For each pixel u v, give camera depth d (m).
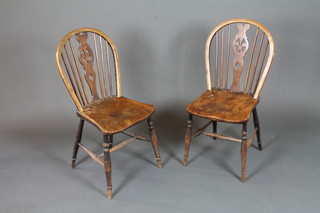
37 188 2.19
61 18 2.77
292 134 2.71
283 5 2.70
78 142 2.30
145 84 3.03
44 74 2.94
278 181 2.18
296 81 2.93
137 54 2.92
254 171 2.30
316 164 2.33
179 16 2.80
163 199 2.07
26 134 2.83
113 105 2.29
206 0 2.73
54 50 2.86
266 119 2.90
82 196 2.11
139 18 2.81
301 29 2.76
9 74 2.92
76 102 2.16
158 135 2.80
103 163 2.08
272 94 2.98
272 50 2.21
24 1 2.70
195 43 2.87
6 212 1.98
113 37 2.85
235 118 2.05
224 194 2.09
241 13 2.76
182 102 3.07
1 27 2.77
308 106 2.94
